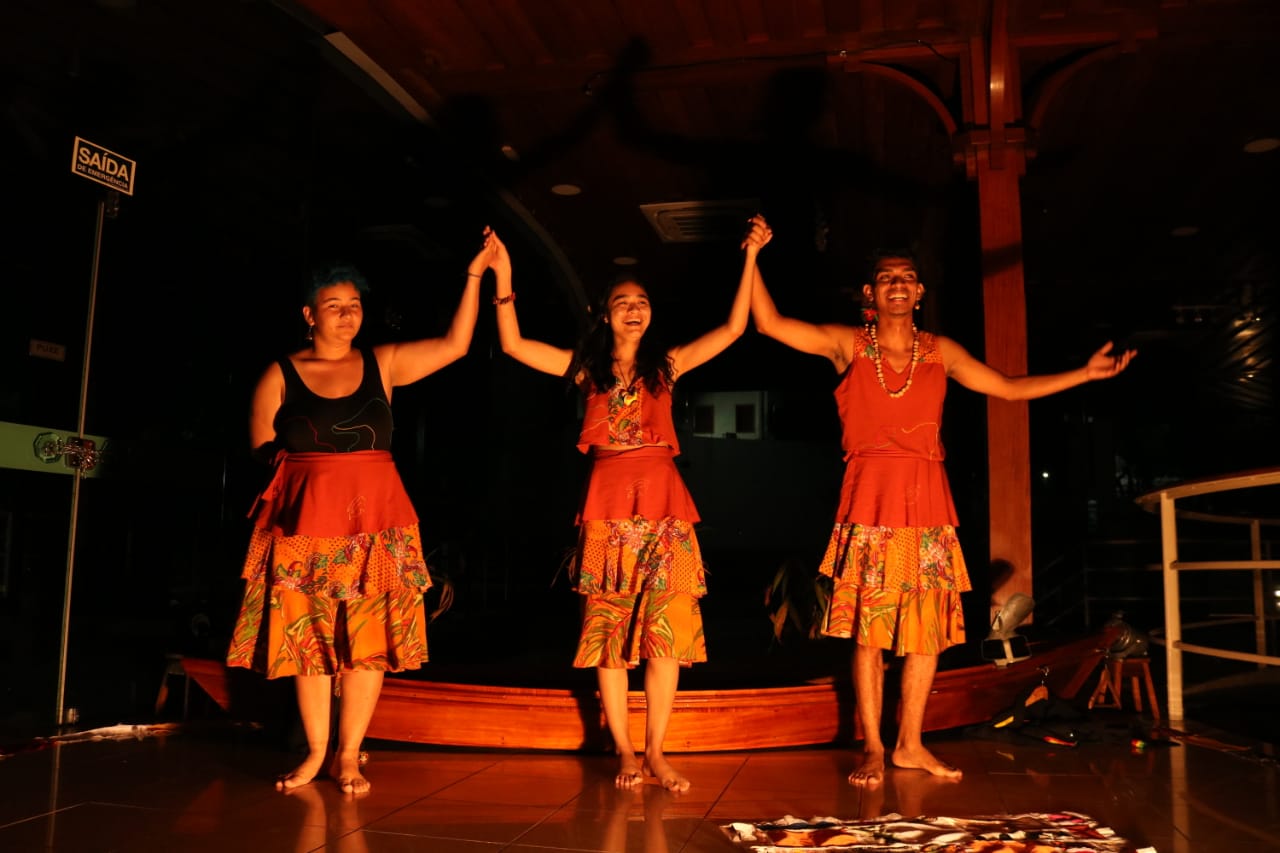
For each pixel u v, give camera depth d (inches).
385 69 239.8
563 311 430.6
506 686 143.5
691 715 137.3
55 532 181.2
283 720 148.2
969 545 518.0
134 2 193.8
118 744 141.7
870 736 126.8
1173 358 626.2
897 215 350.6
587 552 124.7
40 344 189.8
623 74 243.4
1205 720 174.1
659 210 343.6
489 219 336.8
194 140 234.4
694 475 735.1
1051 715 153.6
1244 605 466.3
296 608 116.6
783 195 330.0
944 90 238.4
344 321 120.8
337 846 90.5
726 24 222.4
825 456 747.4
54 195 199.5
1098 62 235.1
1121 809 105.7
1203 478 159.8
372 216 318.3
